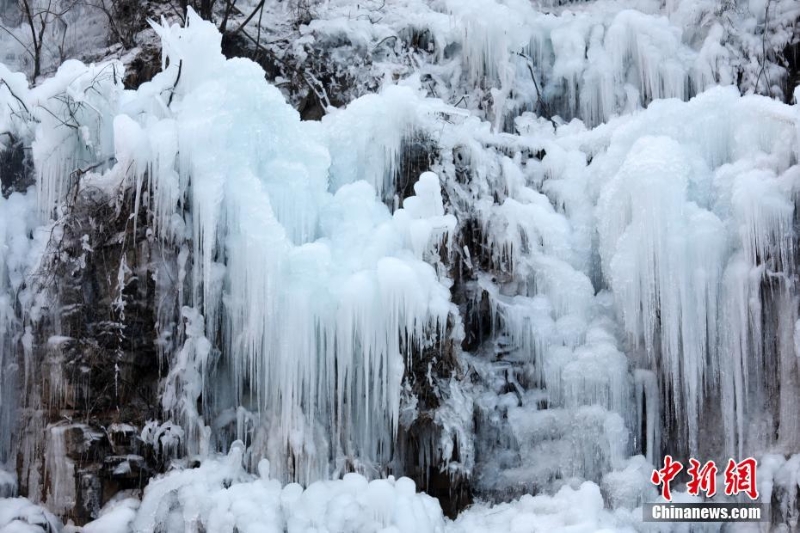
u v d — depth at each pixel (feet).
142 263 26.07
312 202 28.19
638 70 38.22
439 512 25.40
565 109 38.86
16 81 29.63
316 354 26.53
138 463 25.39
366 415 26.71
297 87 36.86
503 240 30.83
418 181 30.01
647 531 26.23
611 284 29.81
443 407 27.27
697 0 39.47
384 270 26.37
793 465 26.53
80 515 24.77
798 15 38.60
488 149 32.89
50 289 26.61
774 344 27.71
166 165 26.14
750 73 37.78
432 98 35.12
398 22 39.81
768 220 27.50
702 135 30.45
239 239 26.40
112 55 37.96
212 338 26.66
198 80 28.14
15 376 26.94
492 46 37.52
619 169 30.50
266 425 26.43
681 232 27.99
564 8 44.01
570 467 28.22
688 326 27.84
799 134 28.02
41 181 28.19
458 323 28.12
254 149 27.53
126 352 25.79
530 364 30.12
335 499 24.08
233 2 37.11
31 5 42.34
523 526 25.21
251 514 23.30
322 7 40.55
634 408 28.86
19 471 26.40
